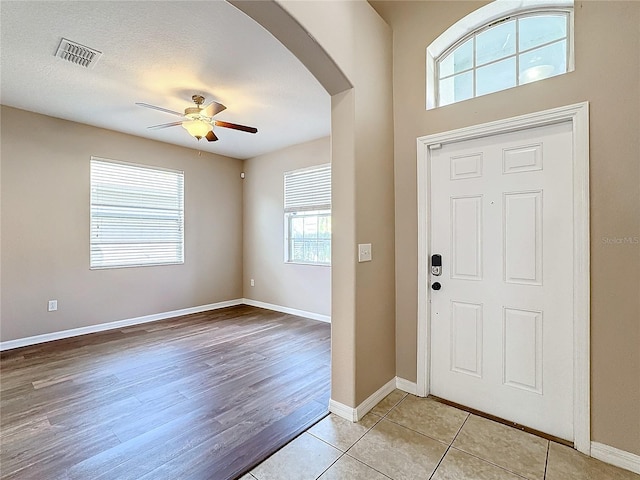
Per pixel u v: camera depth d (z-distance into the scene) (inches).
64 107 139.8
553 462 67.8
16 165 141.2
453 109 88.4
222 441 75.6
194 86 121.8
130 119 153.8
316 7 70.4
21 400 95.0
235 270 227.9
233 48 98.1
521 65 83.1
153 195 186.7
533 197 78.7
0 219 137.6
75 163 157.4
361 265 85.1
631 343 65.9
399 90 98.5
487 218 85.3
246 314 201.3
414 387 96.7
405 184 97.7
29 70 109.0
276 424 82.3
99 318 165.0
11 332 139.9
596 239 69.0
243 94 128.9
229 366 120.5
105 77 114.3
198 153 206.7
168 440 76.1
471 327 88.2
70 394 98.7
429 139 92.1
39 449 73.0
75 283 157.5
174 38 92.9
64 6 79.3
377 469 66.1
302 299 197.2
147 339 151.6
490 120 82.4
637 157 64.8
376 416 85.1
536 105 76.0
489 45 88.4
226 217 221.9
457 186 89.9
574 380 72.4
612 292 67.6
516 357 81.4
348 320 83.8
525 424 80.2
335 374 87.0
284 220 207.0
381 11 101.3
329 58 74.2
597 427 69.4
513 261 81.6
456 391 91.1
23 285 143.1
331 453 71.0
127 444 74.7
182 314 198.5
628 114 65.6
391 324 98.7
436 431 78.5
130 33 90.4
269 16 64.3
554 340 76.1
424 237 93.7
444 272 92.6
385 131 95.6
